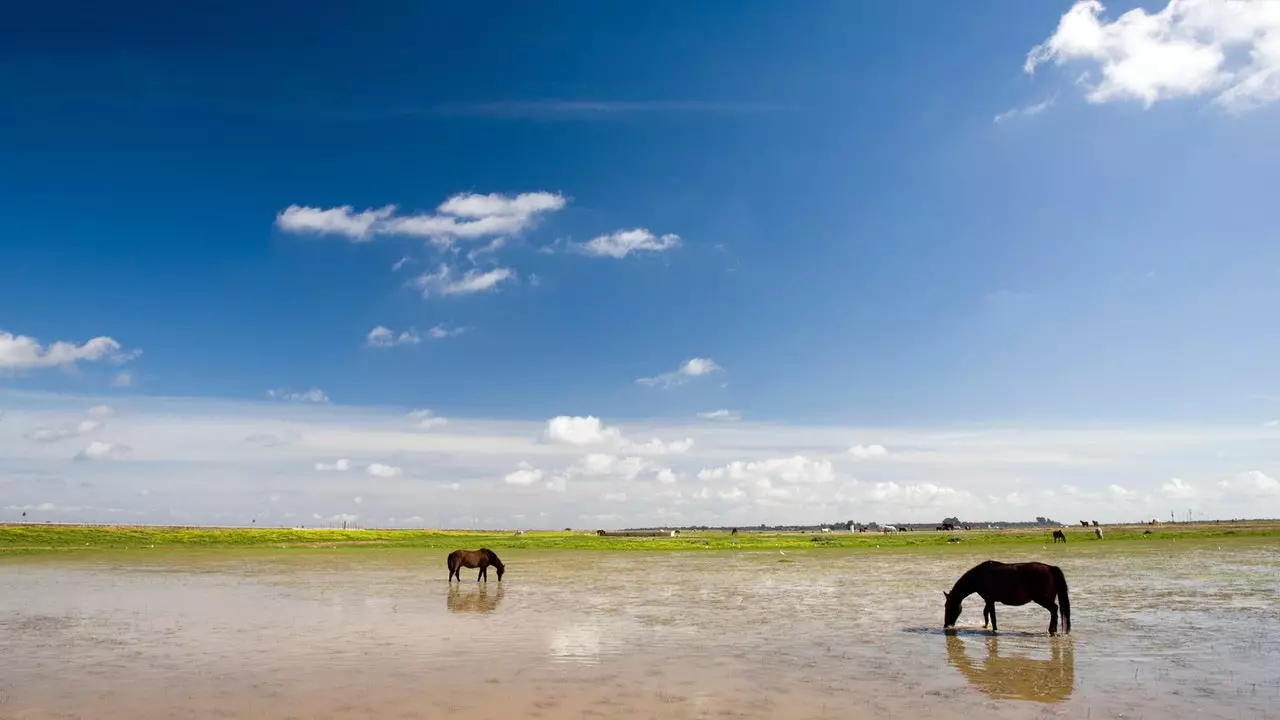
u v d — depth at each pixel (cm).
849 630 1930
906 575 3712
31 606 2495
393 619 2159
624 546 7575
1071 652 1590
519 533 13038
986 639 1767
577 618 2178
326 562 5003
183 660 1535
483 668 1444
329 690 1266
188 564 4794
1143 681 1317
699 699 1202
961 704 1166
